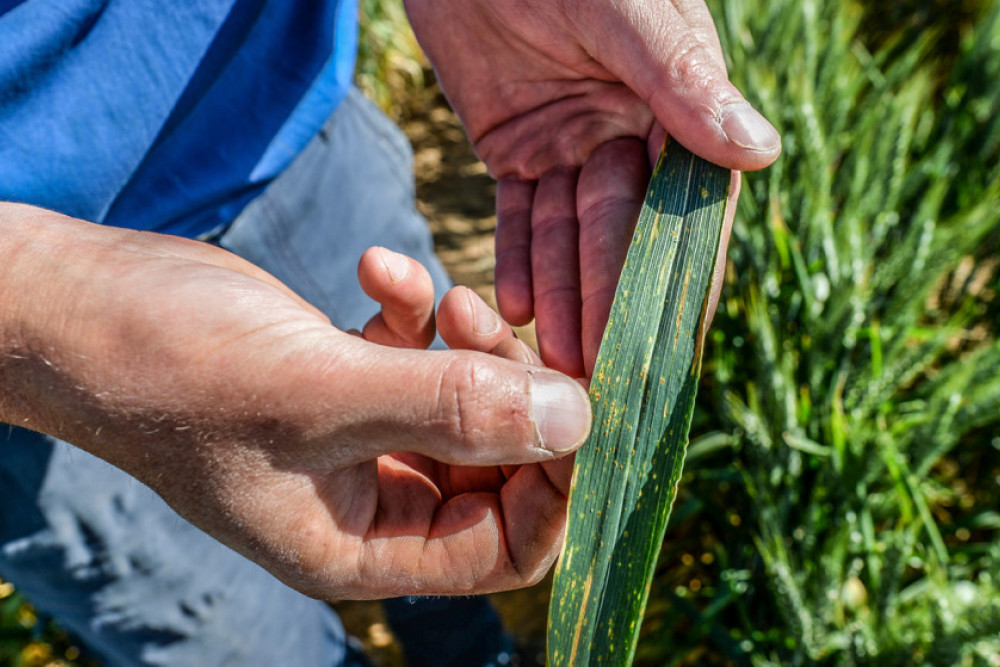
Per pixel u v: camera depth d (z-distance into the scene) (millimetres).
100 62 298
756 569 491
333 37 355
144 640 374
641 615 246
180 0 308
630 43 279
